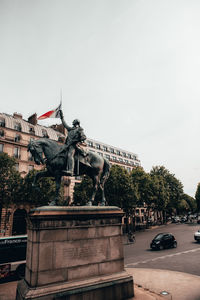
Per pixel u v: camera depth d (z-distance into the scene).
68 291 5.30
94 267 6.07
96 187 7.68
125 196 31.64
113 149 64.25
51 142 7.14
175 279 9.14
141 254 16.27
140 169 42.91
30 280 5.23
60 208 5.98
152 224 50.88
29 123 40.25
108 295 5.80
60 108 8.05
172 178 59.50
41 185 26.41
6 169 26.00
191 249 17.05
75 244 5.96
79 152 7.27
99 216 6.61
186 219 59.78
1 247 9.84
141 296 6.30
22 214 32.22
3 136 34.31
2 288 8.44
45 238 5.56
